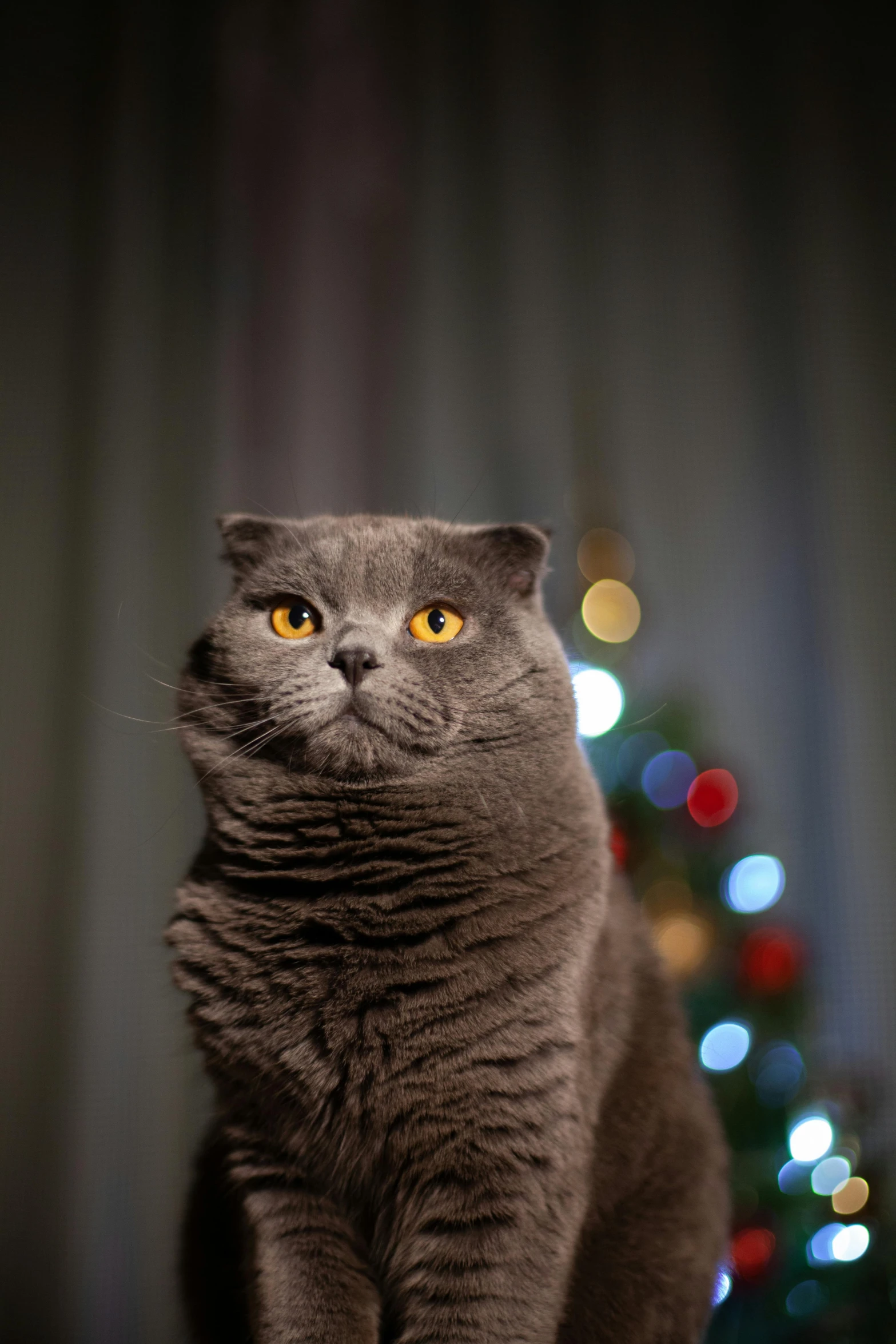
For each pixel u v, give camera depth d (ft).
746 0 3.53
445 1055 1.72
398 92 3.39
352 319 3.28
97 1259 2.77
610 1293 1.89
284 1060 1.74
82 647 2.96
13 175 3.14
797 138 3.47
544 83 3.51
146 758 2.94
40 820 2.89
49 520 2.99
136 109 3.22
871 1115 2.41
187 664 1.96
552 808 1.83
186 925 1.83
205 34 3.29
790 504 3.33
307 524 2.00
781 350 3.40
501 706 1.85
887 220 3.46
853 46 3.51
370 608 1.88
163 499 3.05
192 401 3.12
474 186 3.45
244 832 1.83
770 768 3.24
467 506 3.31
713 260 3.47
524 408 3.37
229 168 3.25
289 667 1.85
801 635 3.26
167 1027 2.86
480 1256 1.70
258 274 3.22
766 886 2.40
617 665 2.51
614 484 3.34
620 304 3.45
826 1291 2.18
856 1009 3.05
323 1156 1.76
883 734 3.22
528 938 1.75
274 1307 1.73
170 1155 2.83
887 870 3.15
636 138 3.50
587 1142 1.78
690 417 3.41
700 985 2.31
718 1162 2.03
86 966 2.87
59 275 3.11
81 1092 2.83
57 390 3.05
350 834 1.80
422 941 1.75
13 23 3.21
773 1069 2.28
